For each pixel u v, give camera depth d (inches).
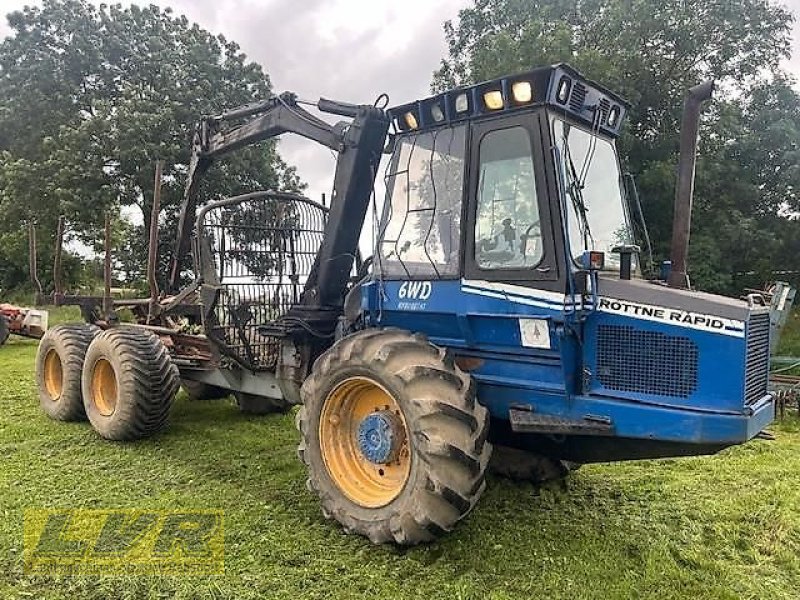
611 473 207.5
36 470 201.2
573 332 143.6
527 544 153.8
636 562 146.9
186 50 852.6
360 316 183.2
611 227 167.3
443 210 161.5
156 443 233.6
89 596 128.3
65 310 746.2
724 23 530.6
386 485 154.8
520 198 147.9
